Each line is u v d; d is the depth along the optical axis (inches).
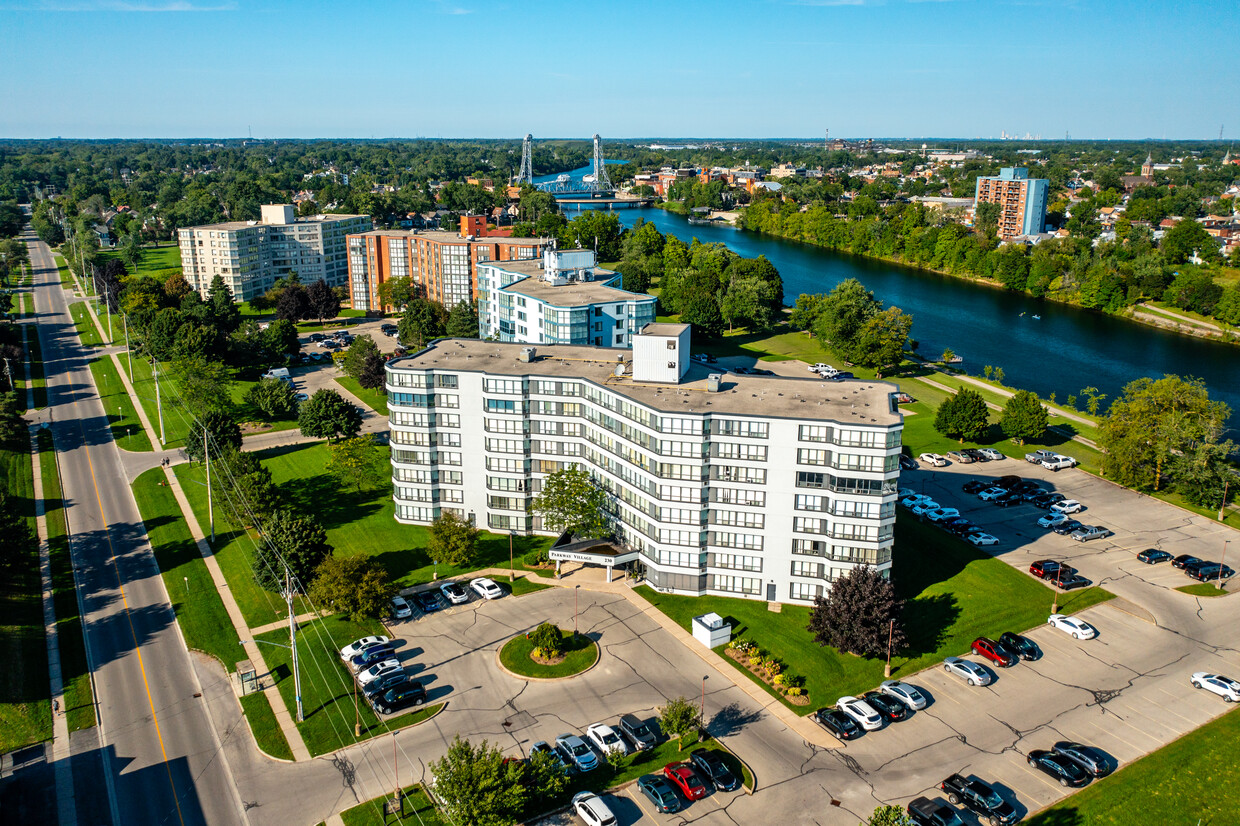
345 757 3516.2
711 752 3503.9
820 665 4138.8
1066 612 4638.3
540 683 3993.6
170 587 4884.4
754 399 4808.1
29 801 3280.0
